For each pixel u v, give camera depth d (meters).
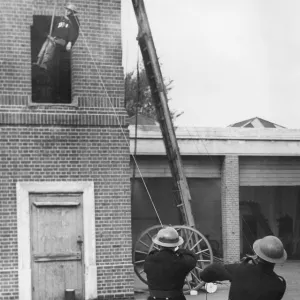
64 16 10.53
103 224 10.70
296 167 17.78
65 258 10.45
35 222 10.38
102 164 10.77
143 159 16.42
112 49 11.01
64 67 11.95
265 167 17.59
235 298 4.18
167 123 13.34
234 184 16.94
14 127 10.37
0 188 10.24
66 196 10.58
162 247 5.39
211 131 16.94
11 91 10.40
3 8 10.47
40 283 10.30
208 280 4.34
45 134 10.52
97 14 10.97
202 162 17.14
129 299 10.66
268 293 4.13
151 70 13.33
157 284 5.29
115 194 10.79
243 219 21.16
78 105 10.70
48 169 10.49
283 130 17.50
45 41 10.92
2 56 10.41
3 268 10.11
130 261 10.76
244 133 17.19
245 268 4.21
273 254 4.16
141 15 13.19
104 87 10.91
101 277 10.59
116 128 10.88
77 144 10.66
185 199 13.23
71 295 10.20
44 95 11.98
